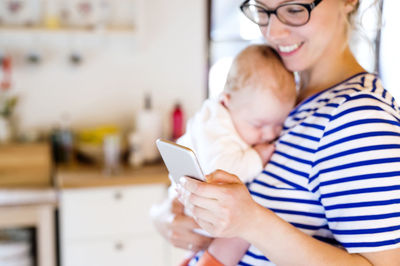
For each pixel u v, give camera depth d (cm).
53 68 279
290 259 82
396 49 265
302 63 105
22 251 233
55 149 270
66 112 287
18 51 272
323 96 98
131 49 290
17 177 260
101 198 235
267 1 102
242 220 79
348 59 107
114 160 251
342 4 102
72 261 237
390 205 79
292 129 99
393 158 80
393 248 79
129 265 245
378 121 82
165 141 84
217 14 300
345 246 84
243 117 125
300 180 93
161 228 132
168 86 301
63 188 226
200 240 119
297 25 99
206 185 78
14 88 275
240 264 103
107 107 293
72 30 262
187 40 299
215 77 309
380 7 111
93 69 287
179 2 293
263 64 122
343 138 84
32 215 226
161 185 243
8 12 258
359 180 81
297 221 94
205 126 127
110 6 276
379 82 96
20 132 281
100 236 239
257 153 115
